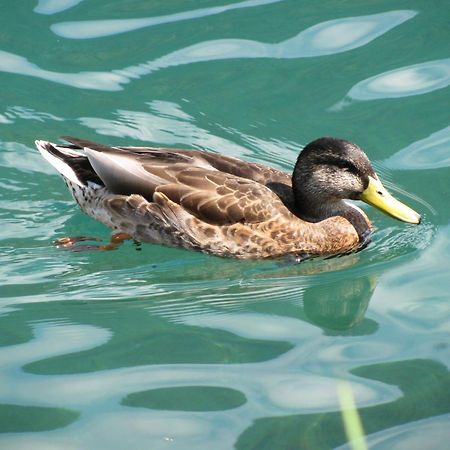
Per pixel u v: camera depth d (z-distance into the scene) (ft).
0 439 32.24
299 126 51.70
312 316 39.93
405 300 40.83
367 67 55.31
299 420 33.14
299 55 55.98
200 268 44.19
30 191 48.34
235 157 48.91
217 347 37.42
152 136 50.55
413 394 34.37
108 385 34.94
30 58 55.42
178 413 33.47
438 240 45.01
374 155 50.06
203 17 58.70
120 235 45.75
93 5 59.41
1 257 44.09
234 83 54.29
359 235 46.70
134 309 40.34
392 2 60.08
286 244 44.78
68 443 32.07
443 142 50.90
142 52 55.98
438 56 55.88
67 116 51.85
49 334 38.29
